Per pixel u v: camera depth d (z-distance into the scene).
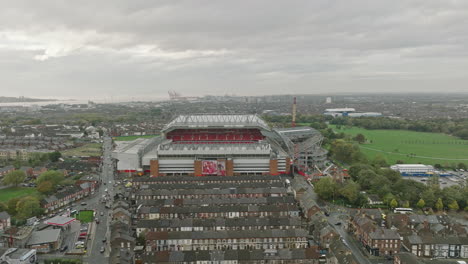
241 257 154.38
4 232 172.88
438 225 189.50
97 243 178.38
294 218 186.00
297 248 168.50
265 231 175.12
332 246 161.00
